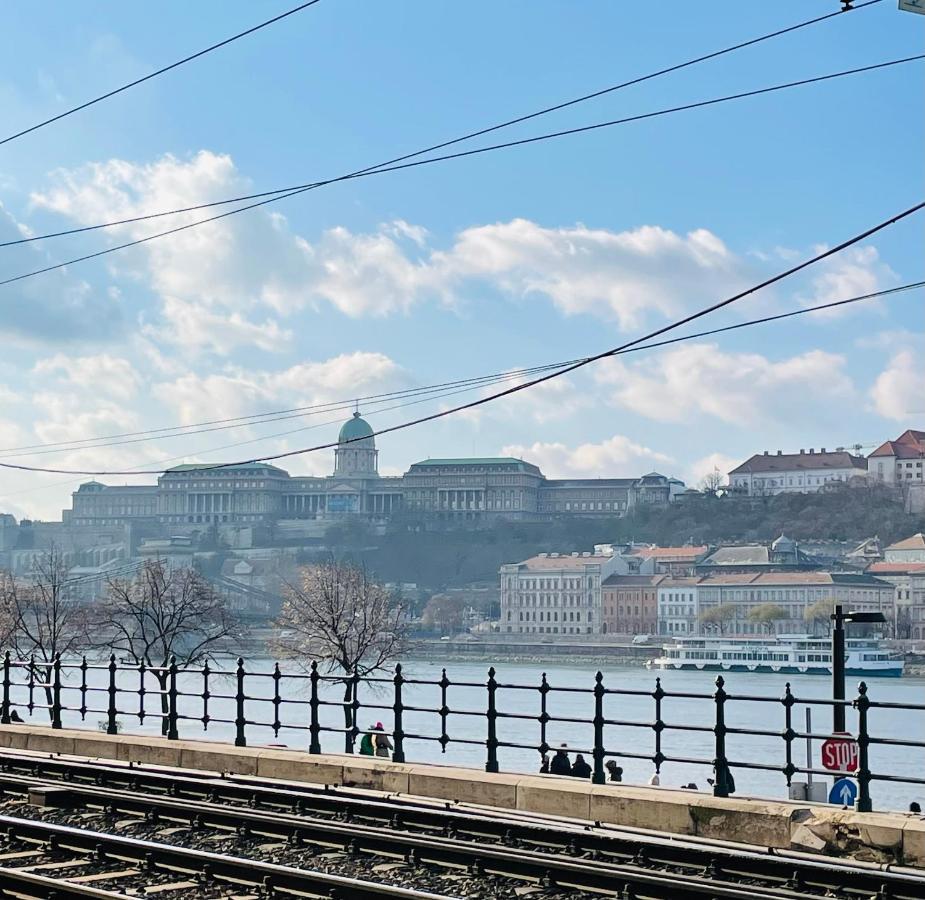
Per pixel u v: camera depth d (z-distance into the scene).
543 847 15.88
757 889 12.94
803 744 60.44
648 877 13.30
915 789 49.19
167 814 18.25
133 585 95.75
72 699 79.25
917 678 155.38
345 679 22.38
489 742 19.97
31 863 14.84
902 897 13.16
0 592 85.00
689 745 61.47
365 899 12.55
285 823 16.61
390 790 20.22
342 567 91.00
